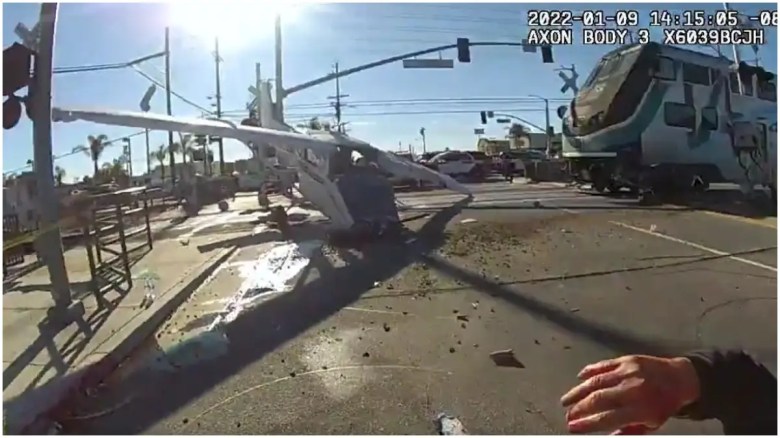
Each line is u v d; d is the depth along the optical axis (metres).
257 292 6.77
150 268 7.96
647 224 11.53
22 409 3.66
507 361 4.41
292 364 4.45
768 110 16.89
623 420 1.49
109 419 3.60
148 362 4.55
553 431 3.31
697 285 6.58
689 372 1.55
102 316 5.55
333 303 6.21
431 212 14.74
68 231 9.81
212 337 5.12
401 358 4.52
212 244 10.20
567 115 17.61
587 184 19.05
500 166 32.38
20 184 7.07
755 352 4.37
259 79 18.20
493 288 6.69
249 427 3.45
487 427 3.38
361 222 10.77
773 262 7.68
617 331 5.05
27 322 5.29
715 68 16.33
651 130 15.54
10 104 5.46
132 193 10.71
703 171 16.19
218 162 27.48
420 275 7.49
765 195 16.05
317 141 11.44
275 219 13.12
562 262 8.10
